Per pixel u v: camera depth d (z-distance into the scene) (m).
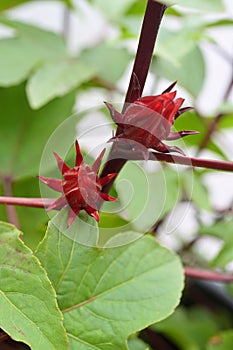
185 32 0.93
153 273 0.77
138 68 0.69
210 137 1.01
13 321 0.69
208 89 1.47
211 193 1.18
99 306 0.75
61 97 0.94
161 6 0.68
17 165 0.91
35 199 0.71
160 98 0.67
